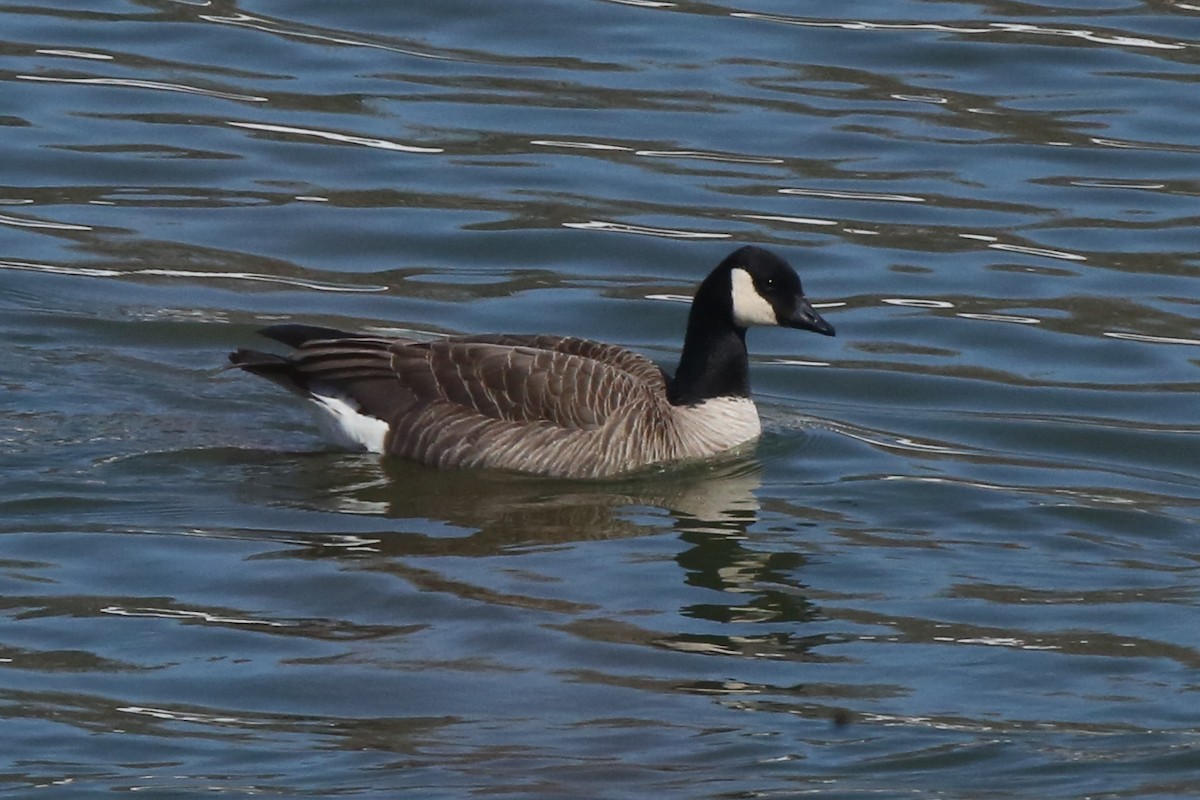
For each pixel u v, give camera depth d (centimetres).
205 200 2178
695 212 2183
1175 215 2211
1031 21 2673
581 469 1630
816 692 1255
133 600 1364
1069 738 1192
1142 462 1725
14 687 1228
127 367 1827
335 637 1316
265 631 1321
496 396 1639
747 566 1461
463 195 2206
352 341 1680
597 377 1652
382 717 1206
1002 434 1783
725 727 1199
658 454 1662
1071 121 2403
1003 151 2342
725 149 2320
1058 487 1656
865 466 1694
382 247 2098
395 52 2533
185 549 1455
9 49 2483
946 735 1192
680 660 1295
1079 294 2055
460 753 1156
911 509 1595
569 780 1127
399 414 1647
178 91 2402
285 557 1445
